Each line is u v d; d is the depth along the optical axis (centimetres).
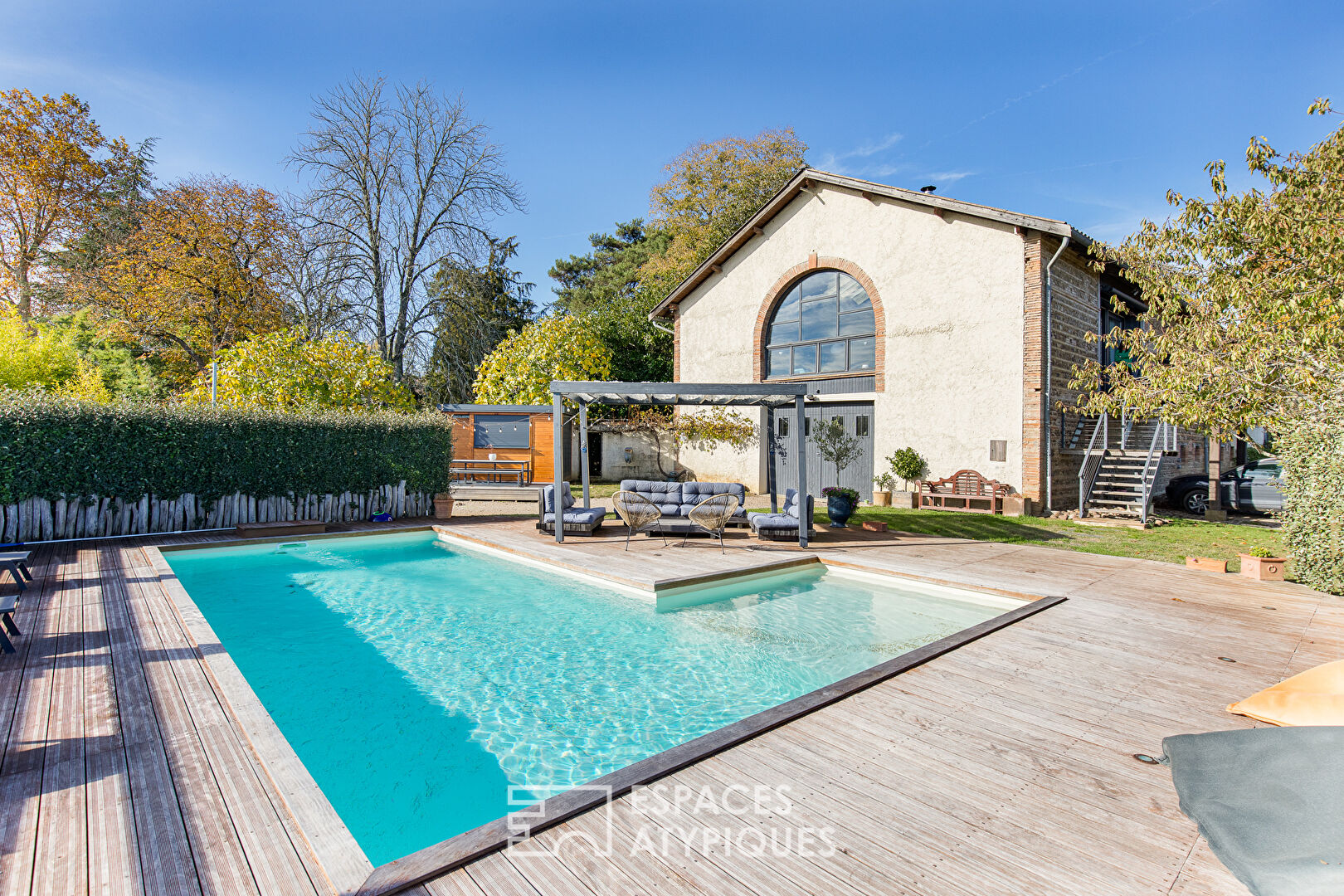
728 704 444
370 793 334
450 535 1105
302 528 1086
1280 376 754
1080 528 1122
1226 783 273
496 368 2097
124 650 459
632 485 1130
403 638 582
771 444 1159
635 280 3303
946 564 824
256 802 262
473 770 357
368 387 1739
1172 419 870
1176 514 1367
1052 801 274
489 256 2498
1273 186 830
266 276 2338
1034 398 1223
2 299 2114
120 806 257
